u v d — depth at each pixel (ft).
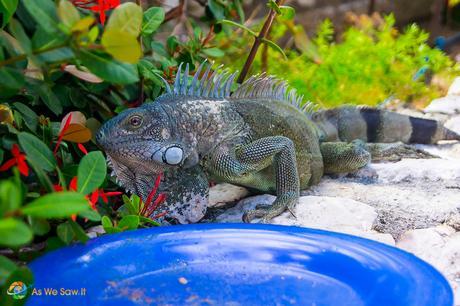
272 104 3.56
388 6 8.55
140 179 3.14
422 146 4.44
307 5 8.07
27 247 2.91
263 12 7.14
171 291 2.41
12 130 2.74
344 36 6.48
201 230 2.67
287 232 2.67
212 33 4.21
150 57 3.73
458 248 2.95
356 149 3.75
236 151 3.31
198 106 3.23
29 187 2.85
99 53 2.12
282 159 3.33
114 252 2.51
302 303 2.36
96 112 3.52
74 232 2.46
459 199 3.47
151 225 3.05
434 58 5.87
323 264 2.53
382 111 4.31
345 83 5.35
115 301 2.33
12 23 2.13
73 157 3.31
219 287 2.44
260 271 2.52
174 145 3.09
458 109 5.19
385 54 5.59
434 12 8.84
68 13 2.05
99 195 2.87
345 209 3.28
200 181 3.25
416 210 3.36
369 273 2.43
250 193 3.68
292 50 5.86
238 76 4.33
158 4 4.51
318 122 4.07
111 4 2.79
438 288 2.24
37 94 3.13
